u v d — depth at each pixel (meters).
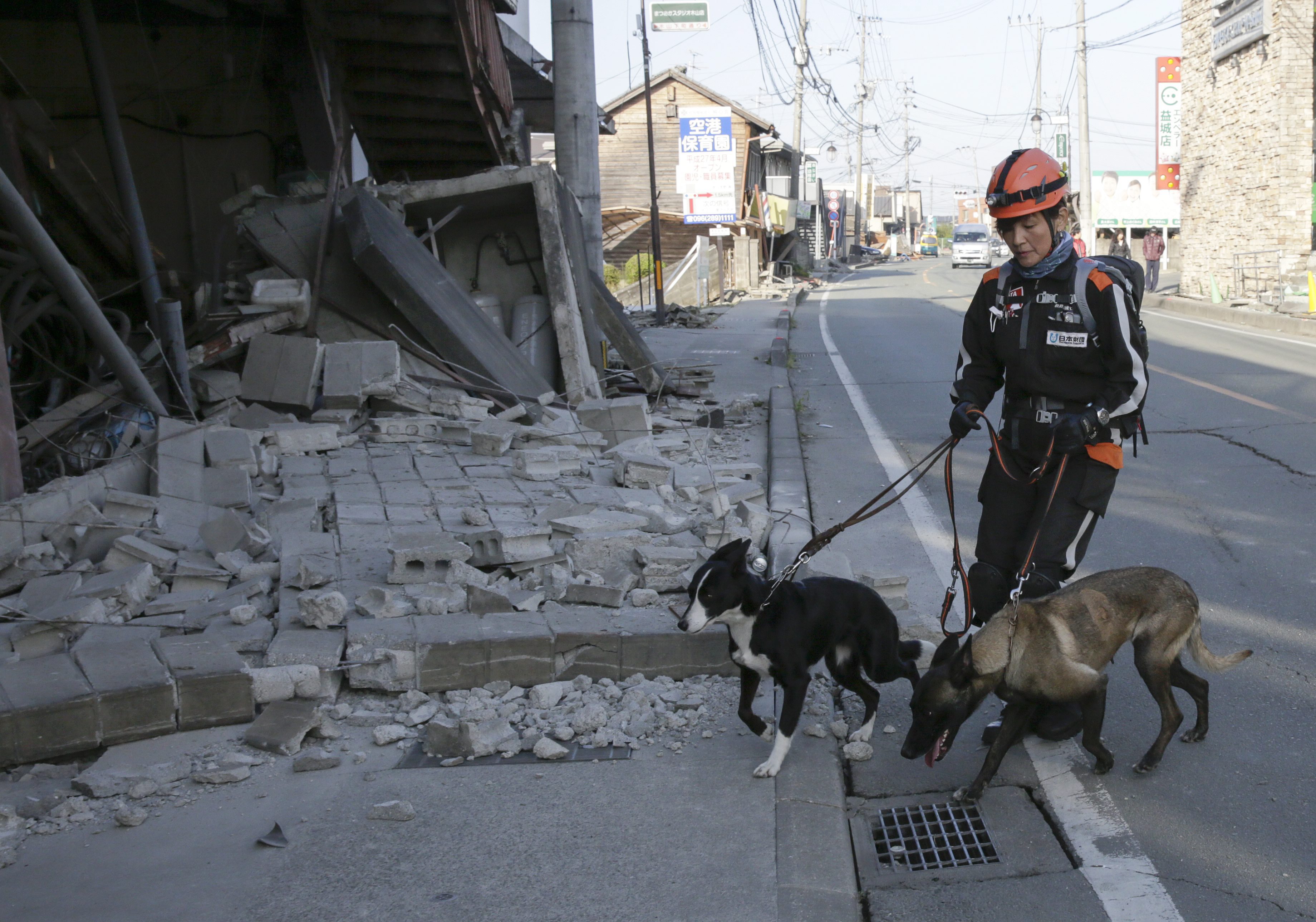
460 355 9.75
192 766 4.20
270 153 14.39
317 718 4.44
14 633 4.91
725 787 4.00
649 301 31.52
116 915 3.27
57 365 8.62
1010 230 4.02
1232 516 7.38
